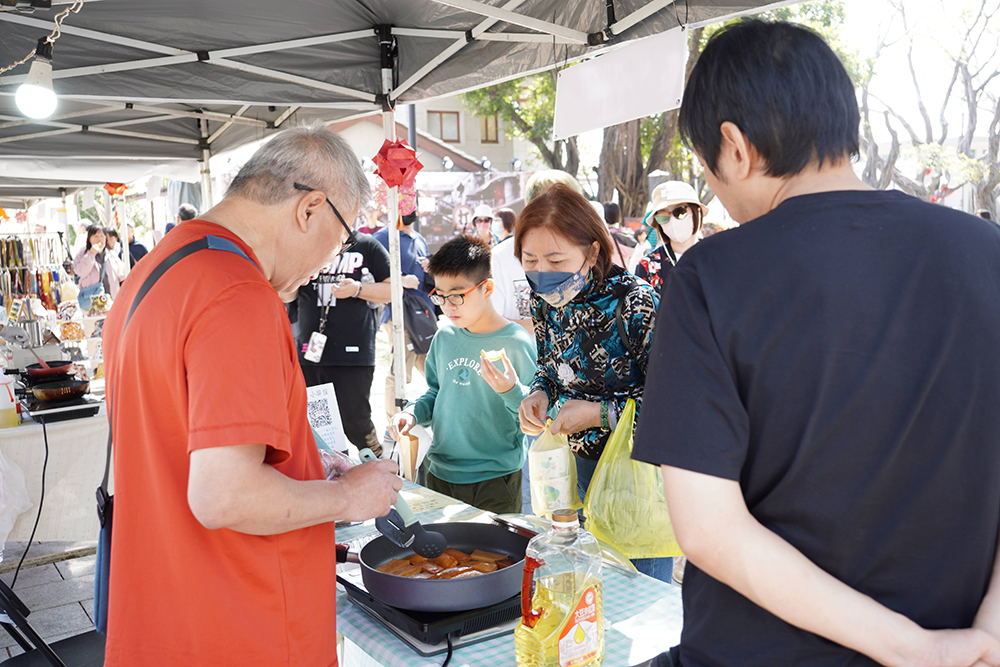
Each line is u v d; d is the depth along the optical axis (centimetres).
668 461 74
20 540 288
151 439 103
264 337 99
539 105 1714
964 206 1725
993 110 1514
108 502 122
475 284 223
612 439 165
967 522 74
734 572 73
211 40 314
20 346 393
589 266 175
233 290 100
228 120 479
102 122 490
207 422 94
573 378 189
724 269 76
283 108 443
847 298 71
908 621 71
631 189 1507
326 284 375
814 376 72
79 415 298
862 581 74
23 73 300
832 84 76
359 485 113
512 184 1183
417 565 138
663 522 157
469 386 229
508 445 233
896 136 1569
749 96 76
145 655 105
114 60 311
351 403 387
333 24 318
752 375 74
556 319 189
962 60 1502
